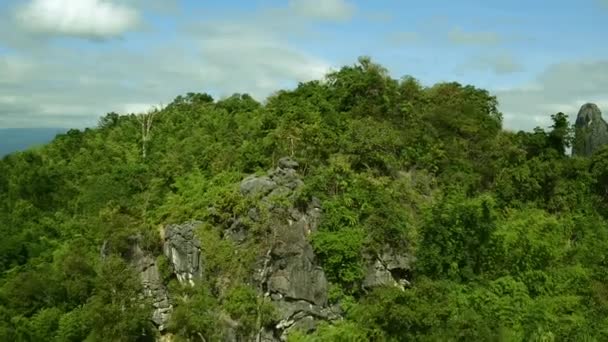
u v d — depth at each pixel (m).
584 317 44.84
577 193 60.91
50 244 69.25
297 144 51.66
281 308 43.97
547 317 42.91
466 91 70.12
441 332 38.62
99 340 46.00
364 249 44.91
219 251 46.50
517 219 54.56
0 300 58.03
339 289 44.16
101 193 69.81
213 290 46.03
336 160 49.94
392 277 45.59
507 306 42.78
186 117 86.69
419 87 67.56
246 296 43.66
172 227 50.16
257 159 54.16
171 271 49.84
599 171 62.97
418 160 56.16
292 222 45.84
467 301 42.59
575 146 74.44
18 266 65.31
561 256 50.84
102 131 93.62
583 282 48.06
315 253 44.84
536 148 64.75
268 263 44.81
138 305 47.25
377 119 59.59
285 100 64.38
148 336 48.19
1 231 71.62
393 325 39.53
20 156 89.25
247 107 82.81
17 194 78.62
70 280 55.66
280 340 43.53
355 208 46.38
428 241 46.19
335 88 65.31
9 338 53.06
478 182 59.53
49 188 79.06
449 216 46.91
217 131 70.00
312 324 43.88
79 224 68.50
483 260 46.88
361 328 40.03
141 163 75.00
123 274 48.16
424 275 45.34
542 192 61.12
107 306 46.12
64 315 53.69
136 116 92.50
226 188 50.56
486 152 62.56
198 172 57.94
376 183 48.19
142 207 56.66
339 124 55.97
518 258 47.84
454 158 59.09
